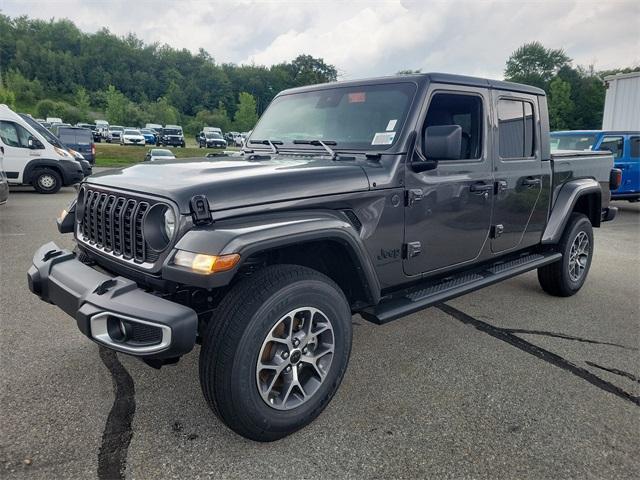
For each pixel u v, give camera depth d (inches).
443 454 96.7
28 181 489.7
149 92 5123.0
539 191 169.3
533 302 192.9
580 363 139.0
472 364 136.9
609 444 101.0
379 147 123.5
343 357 108.3
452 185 133.8
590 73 2650.1
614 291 210.5
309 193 104.7
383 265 121.6
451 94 133.8
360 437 101.8
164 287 94.0
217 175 100.9
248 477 89.4
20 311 165.8
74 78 5049.2
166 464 92.3
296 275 98.3
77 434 100.4
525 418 110.1
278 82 4707.2
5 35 5024.6
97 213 111.3
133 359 133.5
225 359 89.8
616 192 450.6
